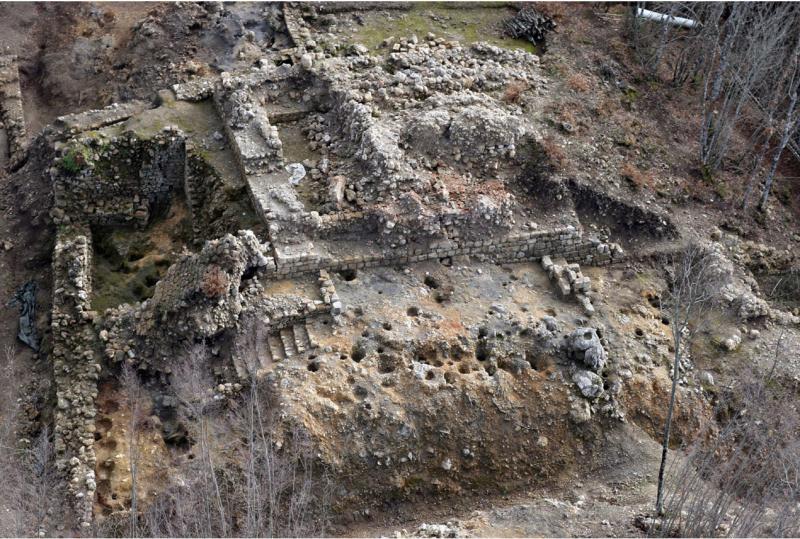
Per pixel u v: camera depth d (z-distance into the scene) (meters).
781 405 23.61
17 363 24.06
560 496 21.81
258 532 19.52
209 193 26.02
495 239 24.94
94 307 24.66
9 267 26.27
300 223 24.08
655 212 26.52
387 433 21.48
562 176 26.16
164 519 20.03
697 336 24.69
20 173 28.16
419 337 22.75
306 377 21.81
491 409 22.11
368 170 25.08
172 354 22.77
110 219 26.75
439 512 21.59
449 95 27.17
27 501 20.44
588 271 25.75
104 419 22.09
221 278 22.23
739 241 26.92
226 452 21.17
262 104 27.36
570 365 22.88
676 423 23.16
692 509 20.06
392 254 24.39
